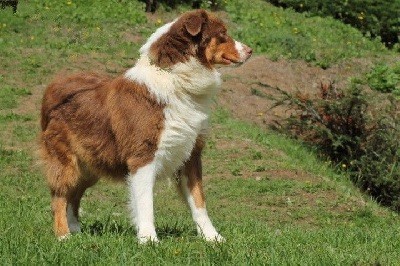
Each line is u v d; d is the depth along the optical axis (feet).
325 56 85.61
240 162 57.52
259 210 49.37
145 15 90.33
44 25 83.92
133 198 29.78
